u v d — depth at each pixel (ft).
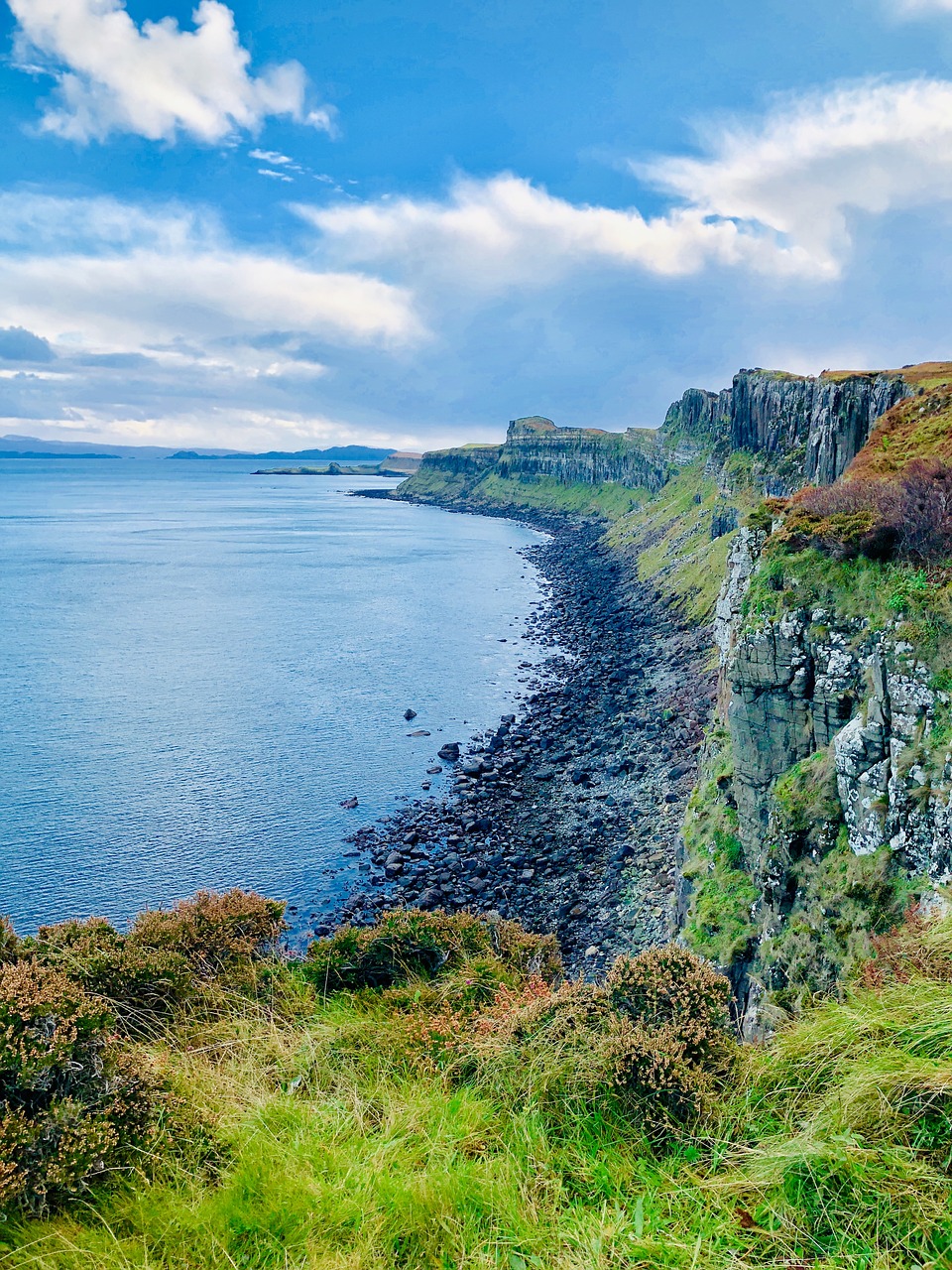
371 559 538.06
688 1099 25.32
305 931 118.62
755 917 72.90
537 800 161.99
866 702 64.54
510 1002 35.45
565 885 126.62
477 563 525.75
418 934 46.26
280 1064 31.37
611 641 294.66
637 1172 23.03
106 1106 25.07
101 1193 22.54
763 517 101.45
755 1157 22.45
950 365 241.14
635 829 141.59
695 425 629.92
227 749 188.65
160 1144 24.66
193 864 136.67
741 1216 20.53
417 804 161.68
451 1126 25.36
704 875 83.87
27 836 143.95
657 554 431.02
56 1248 20.48
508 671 262.47
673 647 263.08
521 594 407.03
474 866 136.15
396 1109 26.96
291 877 133.90
